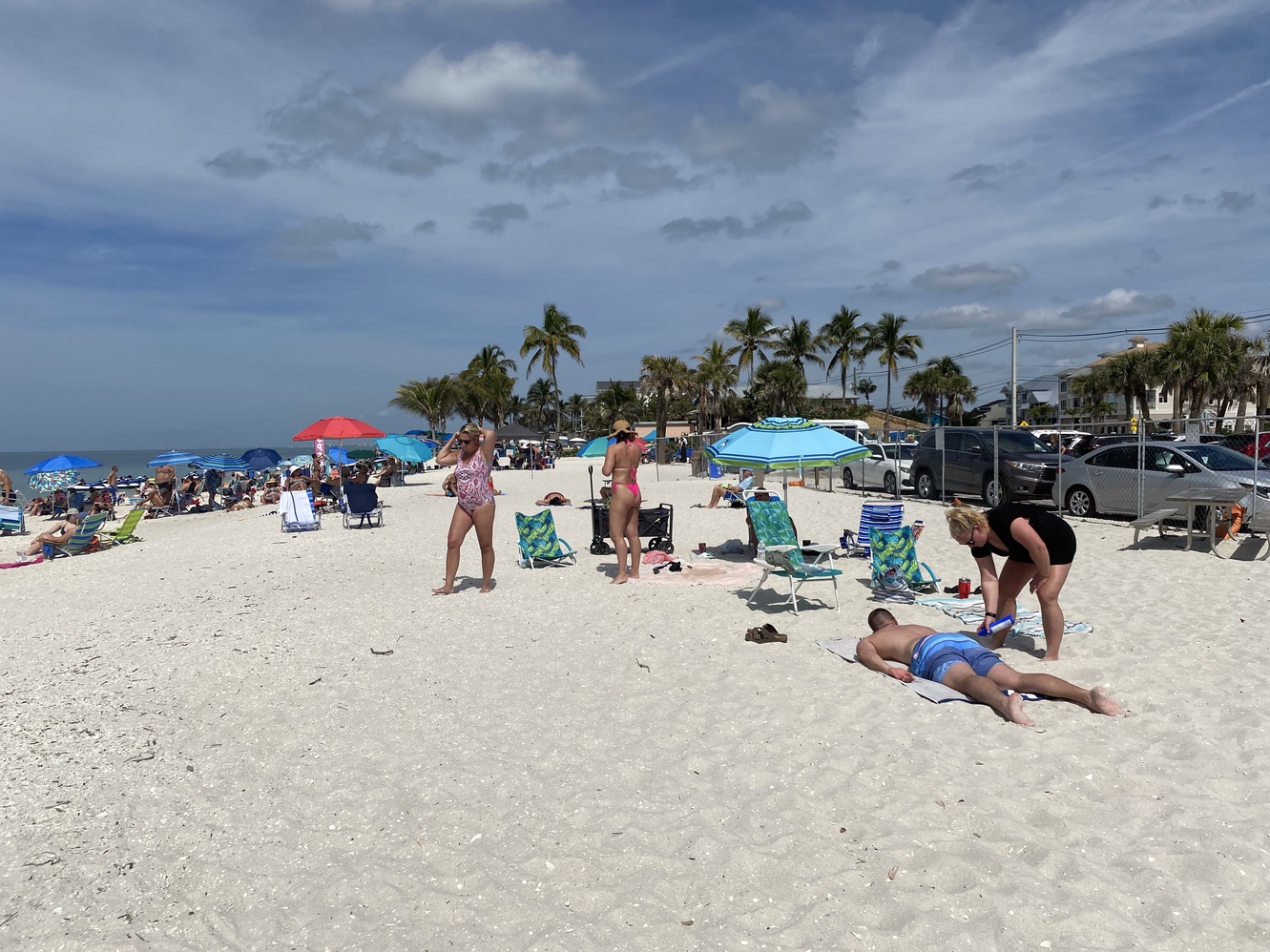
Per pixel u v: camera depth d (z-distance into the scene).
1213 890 2.95
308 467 32.12
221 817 3.67
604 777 4.05
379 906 2.97
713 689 5.44
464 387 63.94
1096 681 5.37
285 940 2.79
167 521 22.03
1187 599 7.64
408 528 15.77
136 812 3.73
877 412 84.25
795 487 23.44
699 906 2.95
